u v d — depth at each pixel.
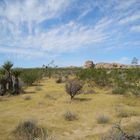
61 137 11.12
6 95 24.28
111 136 8.31
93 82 30.75
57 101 20.47
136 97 21.08
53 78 46.03
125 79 31.42
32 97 22.61
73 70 58.62
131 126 11.62
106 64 78.75
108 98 21.22
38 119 14.30
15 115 15.42
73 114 14.90
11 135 11.16
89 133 11.87
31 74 35.75
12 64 25.62
